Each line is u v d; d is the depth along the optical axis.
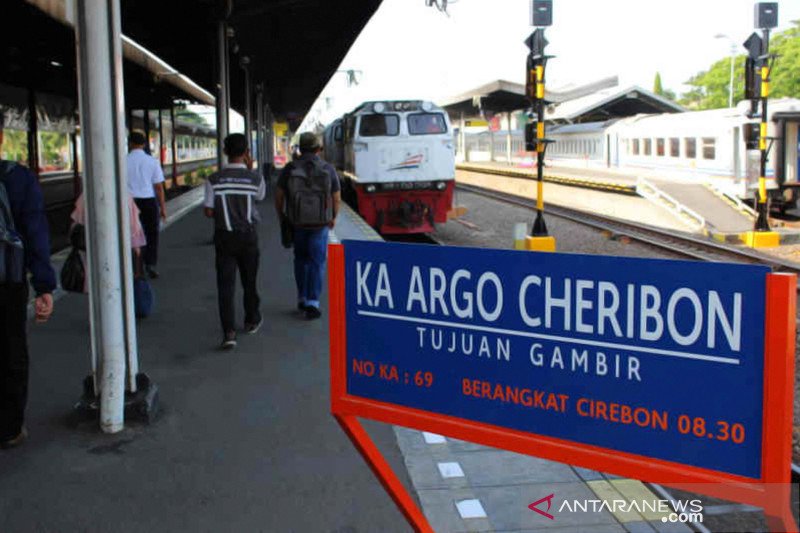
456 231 22.39
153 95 27.80
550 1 14.99
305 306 7.80
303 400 5.44
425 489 4.07
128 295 4.92
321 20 18.86
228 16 14.54
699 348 2.25
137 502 3.94
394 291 2.93
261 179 6.82
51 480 4.17
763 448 2.15
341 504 3.92
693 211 24.56
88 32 4.50
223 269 6.68
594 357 2.47
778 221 24.36
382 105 18.23
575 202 32.41
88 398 4.95
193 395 5.54
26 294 4.34
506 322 2.66
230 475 4.25
